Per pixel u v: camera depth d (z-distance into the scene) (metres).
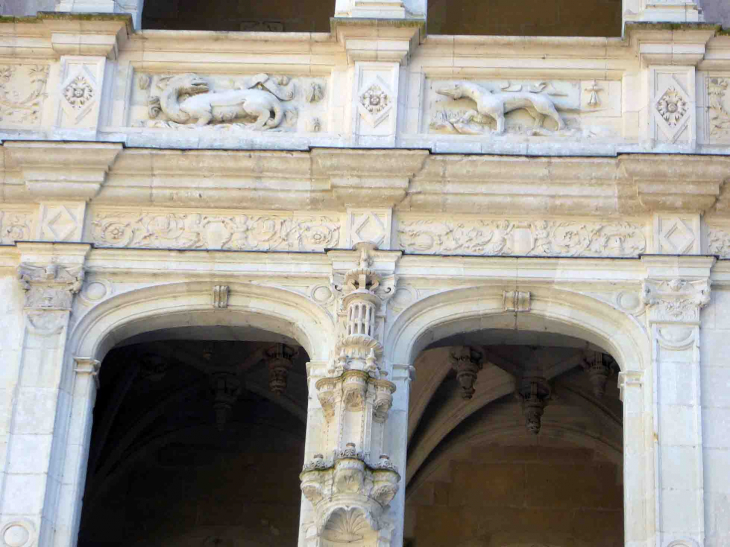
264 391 36.06
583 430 36.69
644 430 28.38
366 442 27.47
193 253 29.67
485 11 36.47
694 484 27.61
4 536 27.55
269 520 36.59
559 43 31.17
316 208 30.06
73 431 28.64
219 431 37.09
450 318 29.36
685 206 29.67
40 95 31.33
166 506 36.72
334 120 30.91
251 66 31.38
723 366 28.61
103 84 31.16
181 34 31.45
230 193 30.08
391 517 27.39
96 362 29.17
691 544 27.16
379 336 28.94
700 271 29.20
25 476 28.00
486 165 29.77
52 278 29.55
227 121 31.06
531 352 35.25
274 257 29.64
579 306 29.34
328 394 27.92
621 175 29.70
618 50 31.20
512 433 36.91
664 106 30.58
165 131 30.91
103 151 30.02
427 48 31.33
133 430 36.03
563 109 30.94
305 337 29.39
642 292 29.16
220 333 30.23
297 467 36.94
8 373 28.88
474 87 30.98
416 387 35.22
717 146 30.36
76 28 31.39
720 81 30.89
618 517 36.50
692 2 31.52
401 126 30.77
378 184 29.81
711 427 28.12
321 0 36.94
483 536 36.50
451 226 29.94
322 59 31.33
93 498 36.47
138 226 30.09
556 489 36.81
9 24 31.53
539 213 29.91
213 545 36.41
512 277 29.34
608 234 29.78
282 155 29.88
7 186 30.27
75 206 30.16
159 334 30.20
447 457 36.97
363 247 29.48
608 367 34.34
